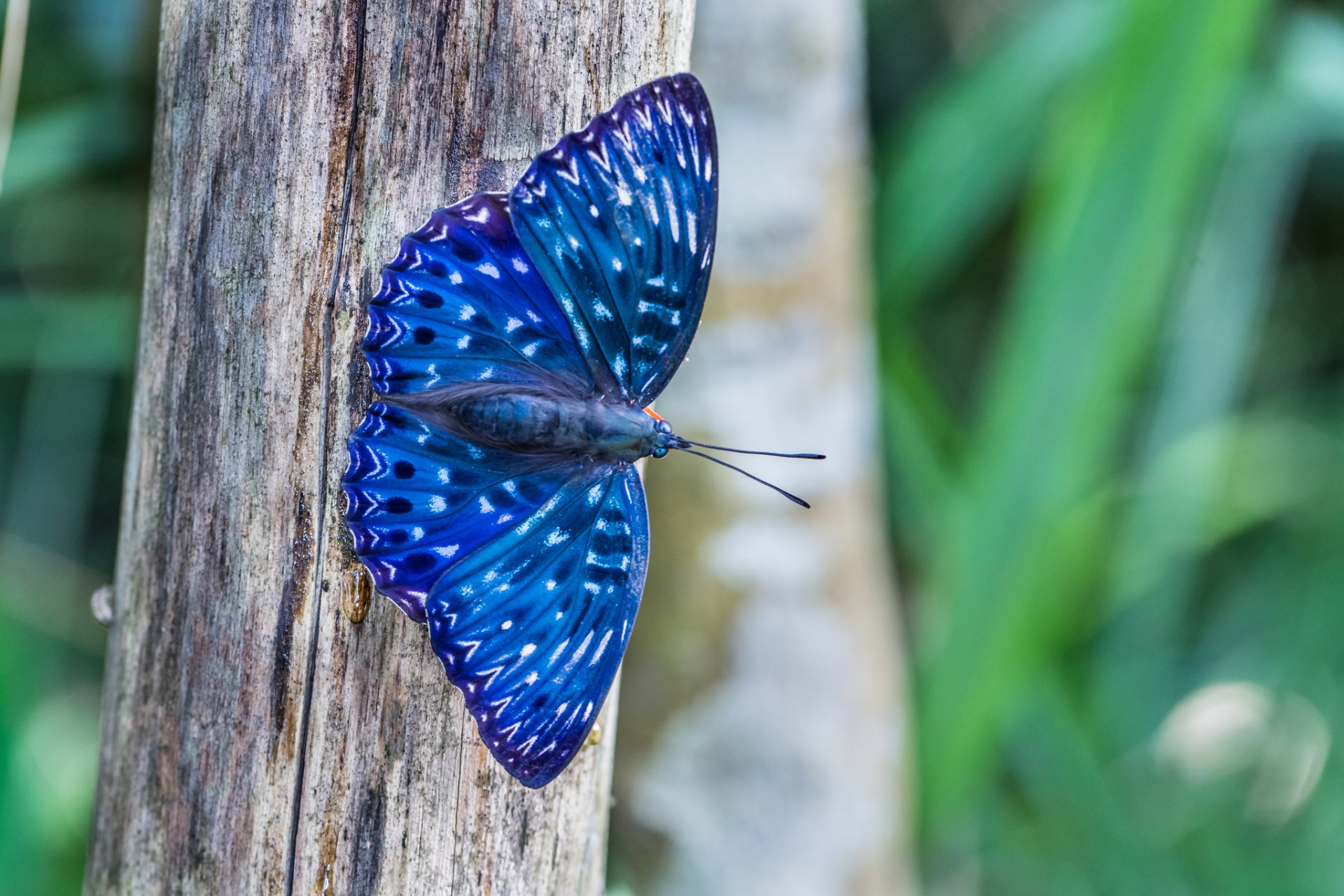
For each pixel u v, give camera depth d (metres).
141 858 0.52
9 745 0.59
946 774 0.62
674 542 0.61
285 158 0.51
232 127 0.51
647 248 0.53
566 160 0.51
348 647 0.51
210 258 0.51
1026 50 0.62
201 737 0.51
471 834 0.52
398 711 0.51
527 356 0.53
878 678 0.62
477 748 0.51
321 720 0.51
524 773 0.51
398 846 0.51
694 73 0.60
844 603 0.61
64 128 0.62
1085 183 0.60
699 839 0.61
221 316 0.51
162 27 0.52
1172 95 0.59
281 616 0.51
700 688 0.61
